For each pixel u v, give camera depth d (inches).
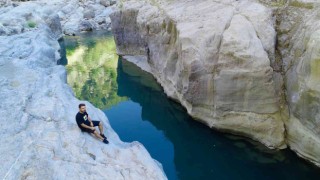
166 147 597.3
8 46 918.4
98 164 410.0
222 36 559.8
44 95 581.3
